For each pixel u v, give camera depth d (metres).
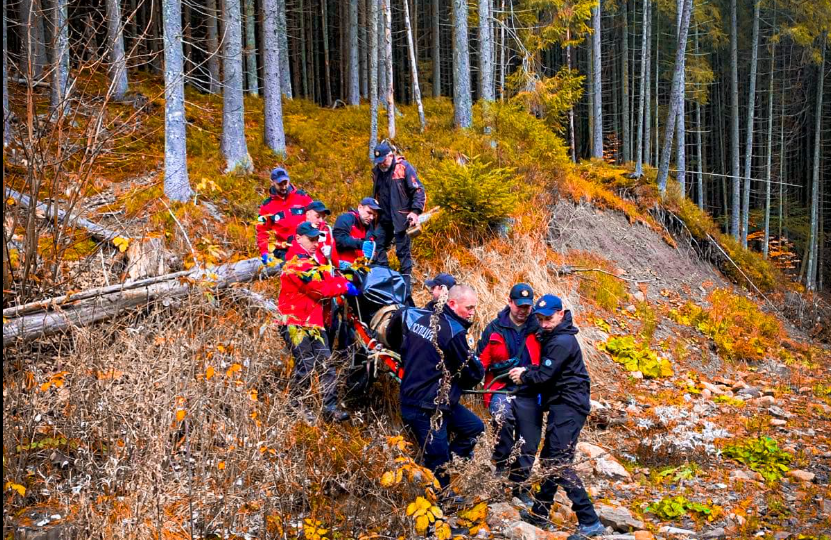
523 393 5.13
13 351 4.98
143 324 5.35
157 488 4.09
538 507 4.92
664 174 16.77
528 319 5.61
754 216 30.66
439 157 12.34
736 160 26.20
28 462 4.48
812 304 16.56
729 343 11.42
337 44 31.19
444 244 9.37
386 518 4.40
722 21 30.70
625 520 5.15
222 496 4.29
